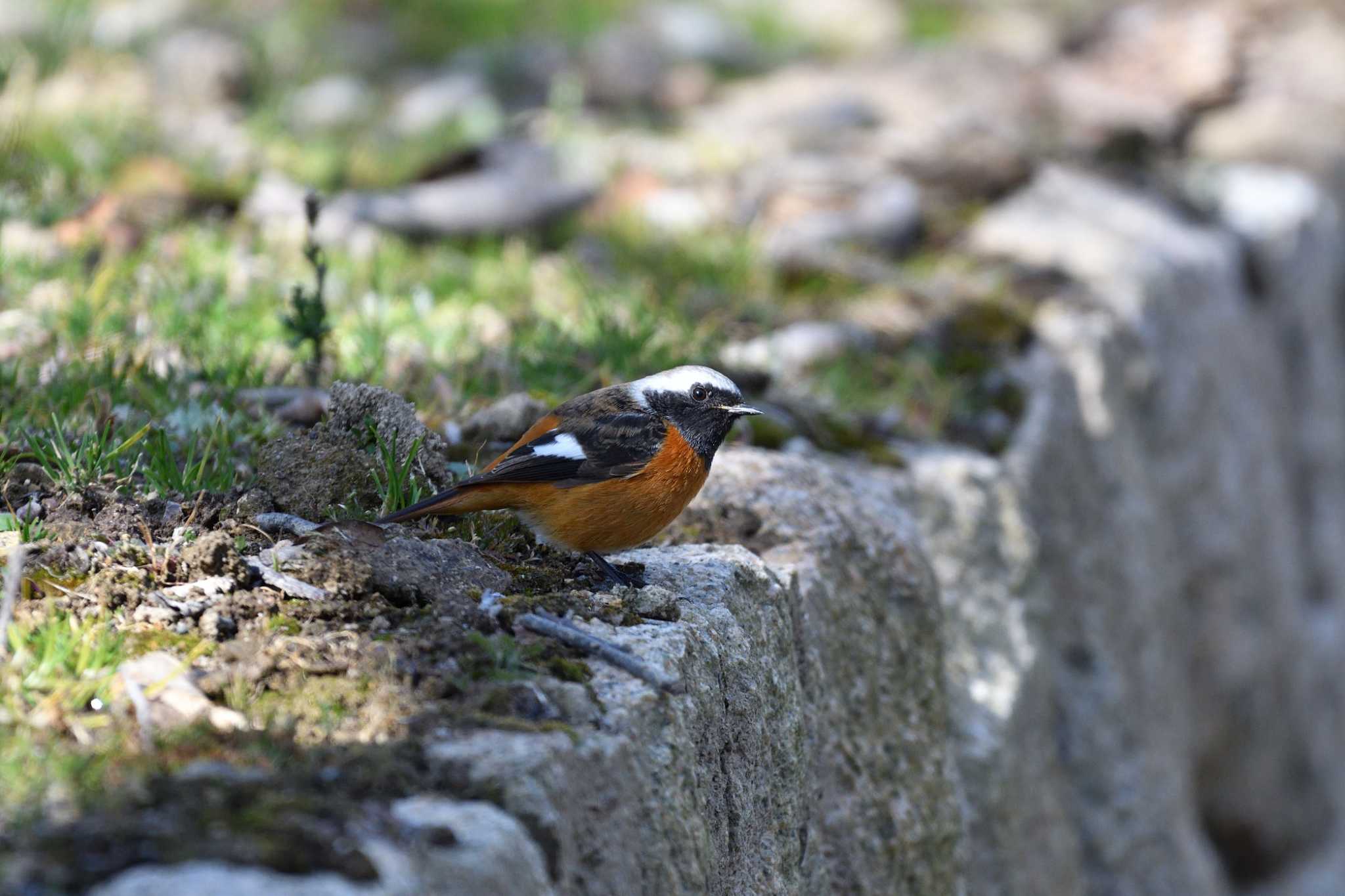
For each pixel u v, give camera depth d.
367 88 19.48
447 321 10.97
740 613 6.62
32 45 17.14
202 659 5.37
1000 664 9.84
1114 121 18.81
